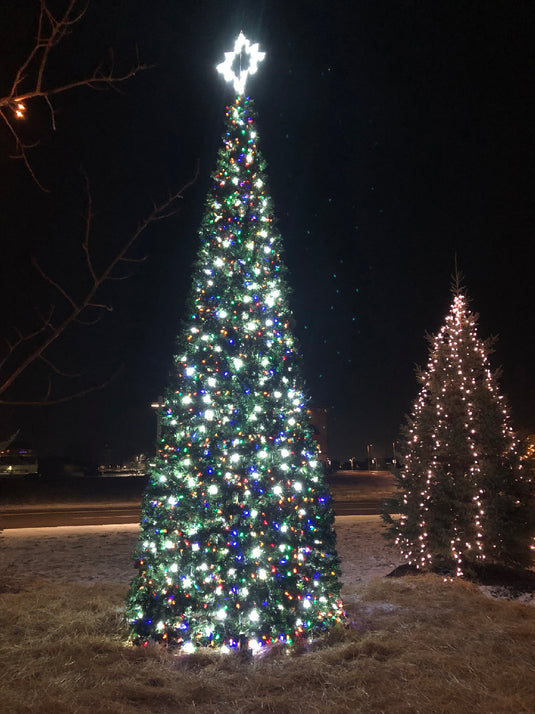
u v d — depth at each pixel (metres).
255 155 6.57
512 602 6.75
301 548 5.69
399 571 8.88
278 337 6.16
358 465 45.19
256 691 4.45
